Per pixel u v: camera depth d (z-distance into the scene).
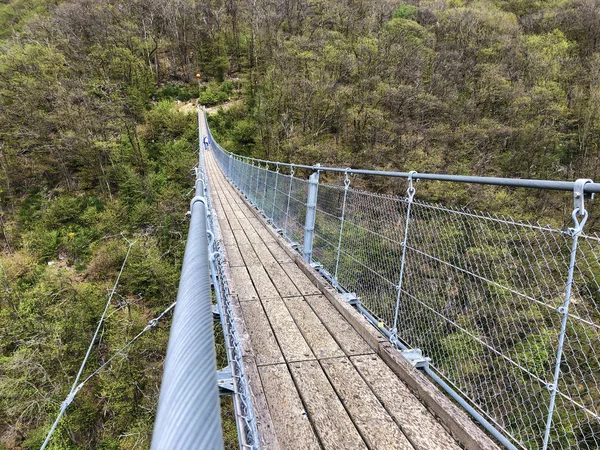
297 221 4.40
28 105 26.84
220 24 45.25
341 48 30.84
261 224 6.40
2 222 23.42
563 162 21.20
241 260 4.07
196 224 1.01
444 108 24.52
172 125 33.09
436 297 1.88
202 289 0.61
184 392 0.37
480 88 25.22
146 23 42.81
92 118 27.03
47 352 12.45
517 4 43.34
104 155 27.33
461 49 31.05
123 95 33.69
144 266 16.67
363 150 22.69
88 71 33.84
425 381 1.81
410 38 31.97
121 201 24.86
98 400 11.93
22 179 26.98
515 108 22.03
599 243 1.14
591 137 20.48
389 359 2.03
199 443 0.30
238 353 1.62
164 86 41.84
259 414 1.63
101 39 37.00
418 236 2.03
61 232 22.53
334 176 20.42
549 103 21.44
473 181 1.50
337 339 2.32
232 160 15.37
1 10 51.41
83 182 26.72
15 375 11.87
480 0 44.84
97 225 22.53
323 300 2.95
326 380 1.91
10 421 11.52
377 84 26.14
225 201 9.55
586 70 24.64
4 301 15.20
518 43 30.45
